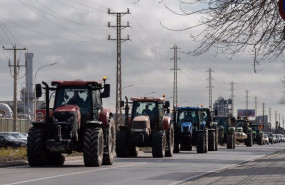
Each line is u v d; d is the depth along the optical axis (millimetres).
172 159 53188
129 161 49125
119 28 117125
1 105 157875
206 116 79188
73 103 41469
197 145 70500
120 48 116625
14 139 92562
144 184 27906
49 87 41531
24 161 44656
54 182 27984
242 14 21188
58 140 39594
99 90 43594
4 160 47188
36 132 39938
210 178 30250
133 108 58312
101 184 27516
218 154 66875
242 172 34281
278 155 61125
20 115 179375
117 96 115250
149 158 55250
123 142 56844
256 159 52281
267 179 28719
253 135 134375
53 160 42562
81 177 31281
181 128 72000
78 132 41281
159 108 58188
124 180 29938
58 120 39938
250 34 21531
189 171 37062
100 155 40844
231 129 93188
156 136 56062
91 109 41500
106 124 42438
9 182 27672
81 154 58844
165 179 30797
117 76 116312
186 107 73812
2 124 118938
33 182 27797
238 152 74438
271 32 21672
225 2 21031
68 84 41562
